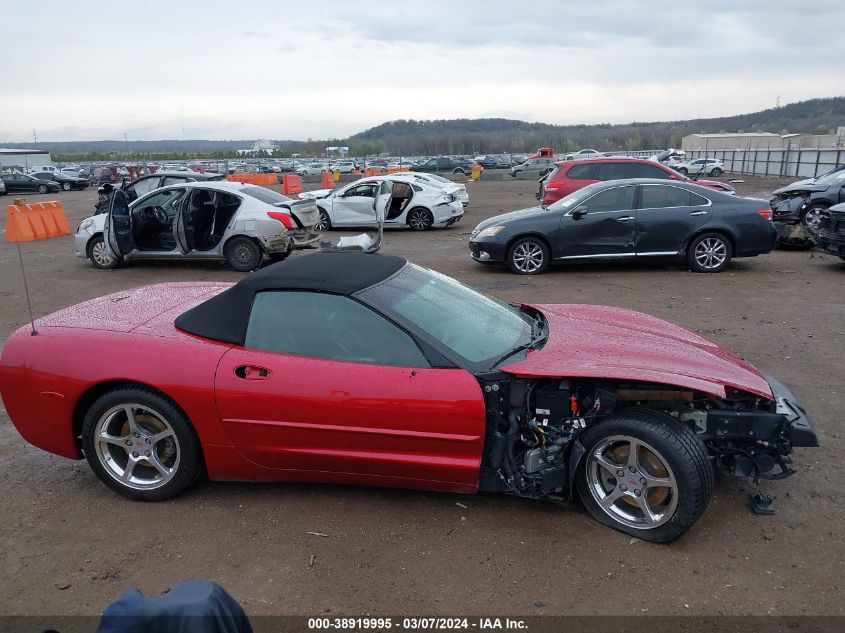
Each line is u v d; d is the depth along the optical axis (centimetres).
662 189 1030
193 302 433
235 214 1112
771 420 335
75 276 1119
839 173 1386
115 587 306
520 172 4441
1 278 1110
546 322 427
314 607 290
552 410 349
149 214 1155
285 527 353
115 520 363
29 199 3353
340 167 6316
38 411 380
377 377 341
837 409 494
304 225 1170
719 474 404
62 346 377
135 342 372
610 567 316
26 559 328
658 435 321
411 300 373
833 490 384
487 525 352
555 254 1049
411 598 296
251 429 355
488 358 353
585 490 353
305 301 362
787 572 311
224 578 311
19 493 395
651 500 338
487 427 341
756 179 3791
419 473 350
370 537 342
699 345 406
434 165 5734
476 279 1034
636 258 1041
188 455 368
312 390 344
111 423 378
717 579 306
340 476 365
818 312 784
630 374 331
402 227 1723
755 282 969
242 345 363
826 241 1048
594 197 1039
